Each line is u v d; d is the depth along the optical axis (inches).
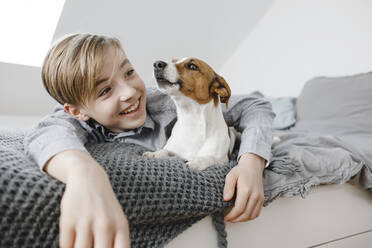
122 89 29.2
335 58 76.2
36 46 79.5
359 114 56.6
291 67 90.6
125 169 20.6
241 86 113.3
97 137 36.0
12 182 16.3
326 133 56.5
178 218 21.2
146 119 35.9
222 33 102.6
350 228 32.5
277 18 94.9
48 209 16.4
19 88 80.9
